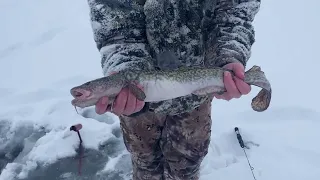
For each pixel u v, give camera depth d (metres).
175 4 0.70
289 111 1.27
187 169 0.90
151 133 0.85
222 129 1.23
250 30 0.74
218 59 0.71
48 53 1.69
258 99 0.69
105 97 0.61
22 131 1.33
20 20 1.95
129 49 0.71
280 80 1.40
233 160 1.16
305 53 1.54
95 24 0.72
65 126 1.33
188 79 0.66
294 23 1.73
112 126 1.32
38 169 1.20
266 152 1.16
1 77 1.57
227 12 0.73
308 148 1.15
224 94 0.67
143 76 0.65
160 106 0.77
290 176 1.08
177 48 0.72
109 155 1.24
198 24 0.72
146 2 0.70
